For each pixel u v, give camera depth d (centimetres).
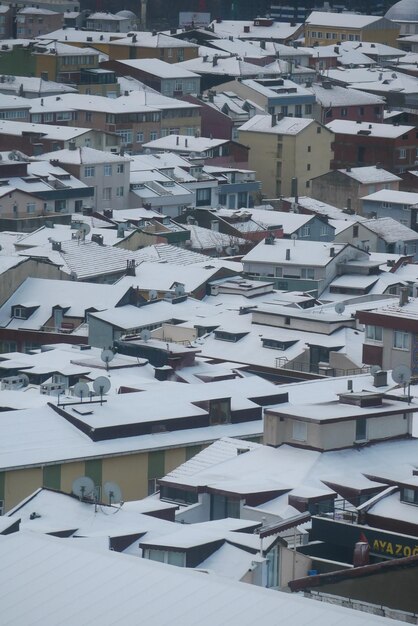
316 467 13862
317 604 9144
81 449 15212
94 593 9462
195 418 15975
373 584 9888
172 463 15662
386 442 14388
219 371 19025
